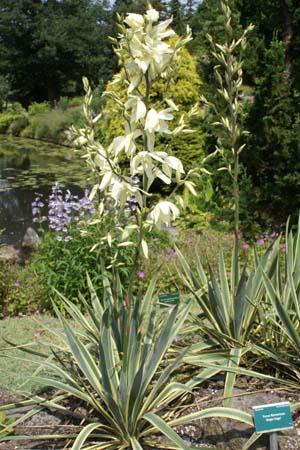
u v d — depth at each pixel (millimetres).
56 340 4137
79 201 5547
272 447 2516
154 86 9094
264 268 3496
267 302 3584
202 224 7363
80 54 37125
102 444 2666
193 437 2809
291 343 3109
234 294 3322
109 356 2746
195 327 3496
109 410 2666
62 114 25391
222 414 2652
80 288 4898
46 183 13234
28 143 23984
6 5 36438
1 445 2797
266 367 3312
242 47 3281
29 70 37625
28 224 9711
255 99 6430
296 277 3461
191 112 2557
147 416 2643
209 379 3246
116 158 2518
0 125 29859
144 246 2406
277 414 2508
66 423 2943
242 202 6453
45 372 3508
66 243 5035
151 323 2928
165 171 2535
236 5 6648
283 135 6207
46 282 5078
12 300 5215
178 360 2682
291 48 6512
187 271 3672
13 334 4312
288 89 6258
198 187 8016
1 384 3406
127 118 2465
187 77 9359
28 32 36875
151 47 2357
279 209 6789
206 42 7234
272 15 6461
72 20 37219
